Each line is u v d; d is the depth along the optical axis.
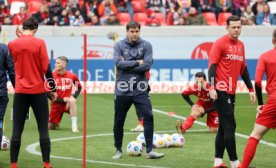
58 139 25.55
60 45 47.88
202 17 52.44
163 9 55.38
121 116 20.84
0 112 19.41
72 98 28.05
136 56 20.52
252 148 17.66
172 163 20.23
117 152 21.16
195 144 24.25
